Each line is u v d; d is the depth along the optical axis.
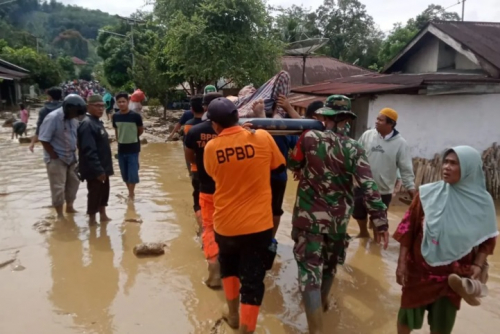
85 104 6.41
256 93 5.20
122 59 36.00
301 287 3.54
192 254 5.36
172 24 16.77
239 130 3.48
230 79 17.25
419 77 9.48
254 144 3.44
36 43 67.88
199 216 5.42
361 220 5.97
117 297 4.30
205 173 4.39
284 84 4.95
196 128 4.42
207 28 16.05
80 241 5.72
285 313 4.11
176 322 3.89
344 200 3.60
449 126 8.79
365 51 43.31
